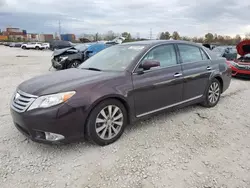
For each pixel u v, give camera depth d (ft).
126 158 8.77
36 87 9.03
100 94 9.04
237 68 26.76
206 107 14.73
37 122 8.26
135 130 11.18
